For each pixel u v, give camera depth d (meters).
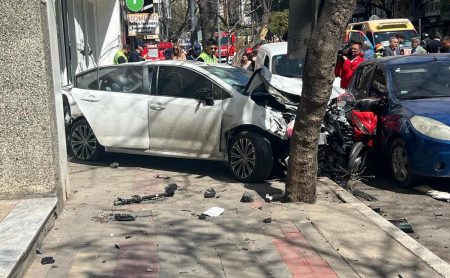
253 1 23.77
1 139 5.89
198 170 8.99
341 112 8.33
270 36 30.77
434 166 7.45
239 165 8.10
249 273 4.76
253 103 8.06
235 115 8.13
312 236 5.63
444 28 43.97
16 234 4.92
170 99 8.75
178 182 8.15
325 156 8.29
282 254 5.18
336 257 5.10
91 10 18.92
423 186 7.98
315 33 6.20
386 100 8.59
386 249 5.28
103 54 19.31
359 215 6.27
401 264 4.93
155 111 8.80
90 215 6.31
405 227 6.21
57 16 13.16
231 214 6.41
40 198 6.00
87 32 17.81
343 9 6.06
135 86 9.15
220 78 8.58
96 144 9.39
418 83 8.74
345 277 4.68
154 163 9.53
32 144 5.93
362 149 8.34
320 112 6.48
